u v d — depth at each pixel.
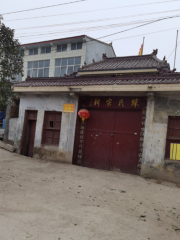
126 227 3.78
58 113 10.02
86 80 9.60
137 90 7.59
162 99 7.65
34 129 10.94
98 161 9.17
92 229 3.56
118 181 7.02
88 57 17.17
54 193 5.34
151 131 7.73
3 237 3.01
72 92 9.04
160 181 7.19
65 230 3.43
